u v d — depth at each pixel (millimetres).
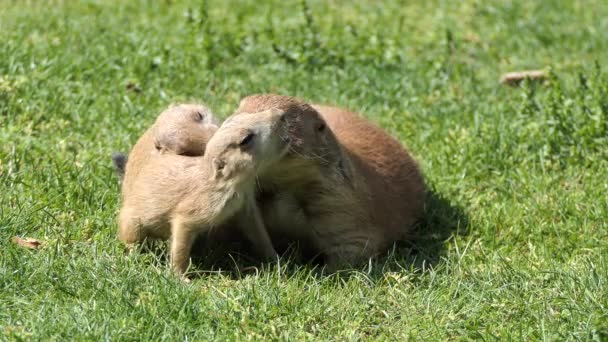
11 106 18391
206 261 14555
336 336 12336
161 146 14758
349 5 28500
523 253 15242
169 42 23359
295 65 22859
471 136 18656
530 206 16609
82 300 12602
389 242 15773
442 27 26078
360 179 15148
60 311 12188
